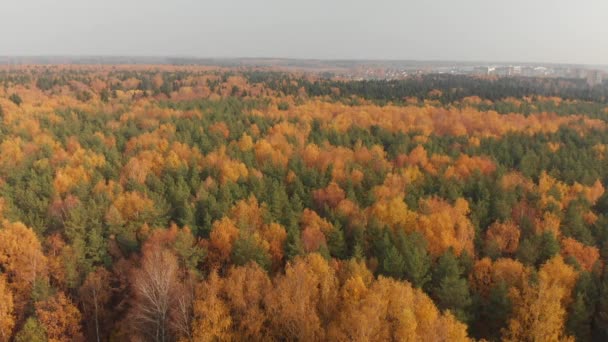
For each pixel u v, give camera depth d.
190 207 57.00
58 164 77.06
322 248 46.72
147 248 48.81
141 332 39.72
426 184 73.94
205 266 50.41
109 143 94.19
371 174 75.38
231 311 37.81
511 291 41.84
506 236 57.00
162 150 89.12
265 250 48.44
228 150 89.94
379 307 34.78
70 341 40.84
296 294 36.34
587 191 72.06
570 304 42.81
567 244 53.28
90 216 55.09
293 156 85.88
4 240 47.62
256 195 65.81
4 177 71.94
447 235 52.00
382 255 48.31
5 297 41.38
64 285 47.16
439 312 39.97
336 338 33.41
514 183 73.94
